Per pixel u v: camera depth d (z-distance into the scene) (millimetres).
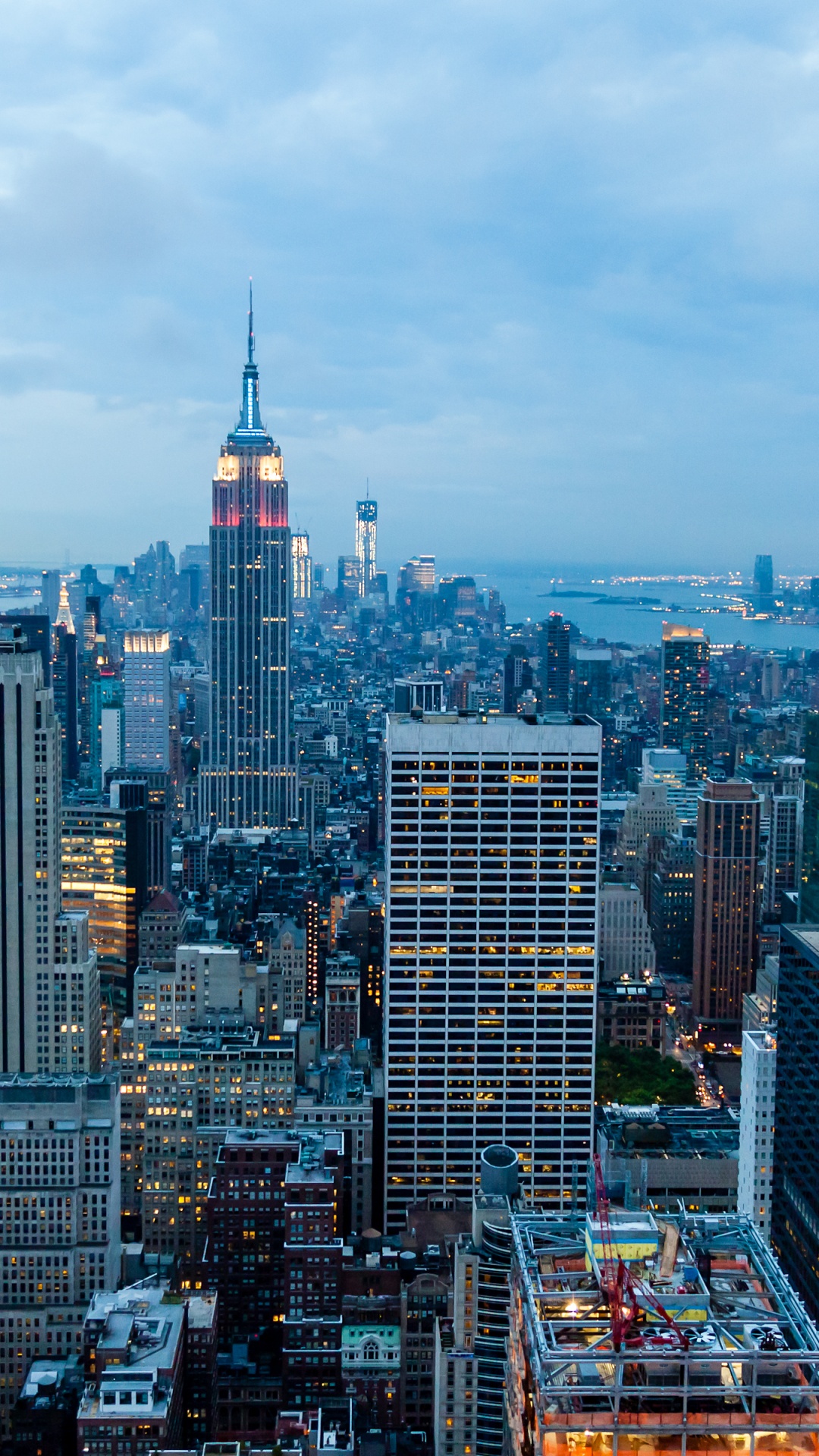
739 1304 170875
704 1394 156250
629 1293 166125
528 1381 169250
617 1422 155750
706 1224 189000
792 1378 158125
